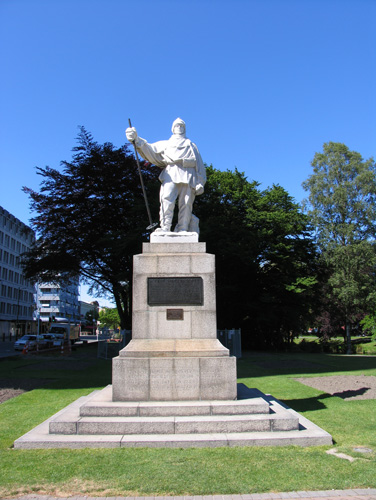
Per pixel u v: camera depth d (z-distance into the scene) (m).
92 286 44.41
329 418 8.19
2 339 74.06
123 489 4.68
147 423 6.38
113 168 35.44
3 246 76.31
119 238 31.33
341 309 40.69
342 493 4.62
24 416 8.48
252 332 36.53
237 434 6.34
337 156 41.53
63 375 15.92
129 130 8.59
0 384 13.44
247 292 34.16
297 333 37.56
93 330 132.88
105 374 16.30
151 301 7.97
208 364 7.27
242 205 35.50
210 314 7.94
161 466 5.26
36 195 36.03
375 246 38.78
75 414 6.89
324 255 39.03
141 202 32.44
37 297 100.44
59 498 4.50
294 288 32.16
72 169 36.38
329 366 19.30
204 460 5.46
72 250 37.50
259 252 33.38
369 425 7.61
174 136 9.30
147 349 7.53
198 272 8.07
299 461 5.46
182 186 9.14
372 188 39.62
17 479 4.93
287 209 36.22
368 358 24.94
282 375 15.66
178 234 8.68
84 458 5.54
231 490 4.64
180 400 7.15
